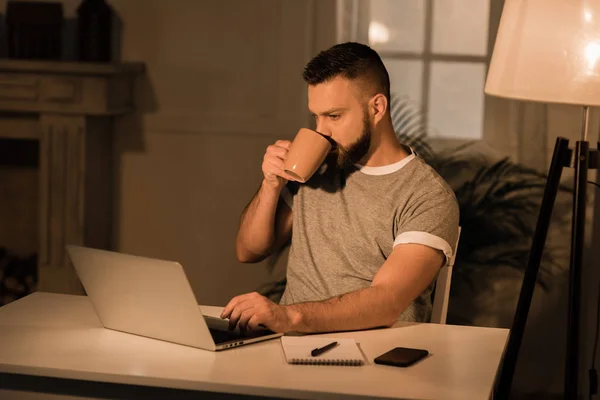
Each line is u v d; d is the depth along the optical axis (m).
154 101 3.86
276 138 3.79
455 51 3.62
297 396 1.46
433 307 2.23
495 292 3.53
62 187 3.66
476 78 3.61
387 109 2.21
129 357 1.62
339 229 2.24
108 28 3.70
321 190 2.30
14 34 3.66
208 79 3.81
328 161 2.31
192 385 1.49
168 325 1.70
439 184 2.16
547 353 3.55
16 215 4.11
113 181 3.93
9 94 3.61
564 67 2.17
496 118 3.58
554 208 3.50
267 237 2.33
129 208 3.93
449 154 3.62
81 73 3.55
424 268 2.00
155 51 3.84
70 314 1.95
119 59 3.86
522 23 2.23
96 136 3.74
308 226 2.29
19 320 1.89
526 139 3.55
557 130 3.52
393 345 1.78
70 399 1.56
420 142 3.54
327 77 2.12
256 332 1.78
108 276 1.74
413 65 3.67
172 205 3.90
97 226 3.80
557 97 2.17
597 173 3.42
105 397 1.54
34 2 3.66
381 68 2.19
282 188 2.38
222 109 3.82
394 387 1.49
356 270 2.21
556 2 2.18
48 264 3.72
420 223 2.07
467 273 3.47
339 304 1.86
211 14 3.78
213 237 3.88
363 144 2.17
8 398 1.58
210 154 3.85
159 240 3.93
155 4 3.81
